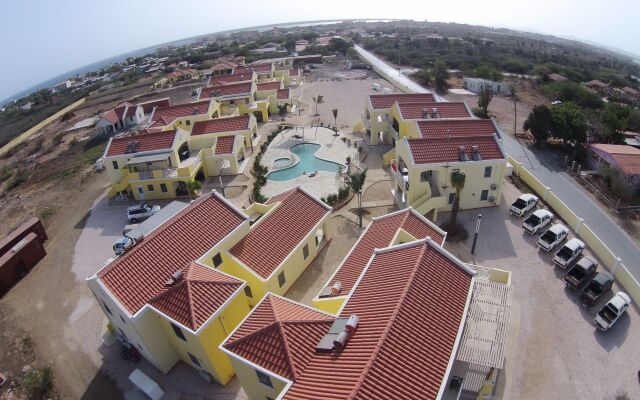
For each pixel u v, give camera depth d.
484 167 42.19
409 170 42.44
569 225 40.16
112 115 91.69
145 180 51.91
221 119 65.56
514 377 25.77
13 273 39.75
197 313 24.83
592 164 54.94
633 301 31.03
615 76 128.25
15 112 163.38
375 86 102.75
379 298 23.72
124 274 27.95
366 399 17.67
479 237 39.84
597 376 25.64
